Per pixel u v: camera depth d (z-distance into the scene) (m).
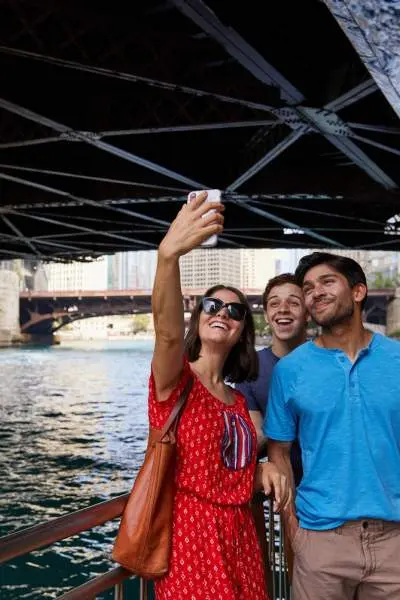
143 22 8.67
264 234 24.45
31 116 10.31
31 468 24.59
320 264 2.91
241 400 2.85
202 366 2.79
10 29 8.05
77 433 33.06
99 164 15.14
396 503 2.75
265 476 2.89
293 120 10.70
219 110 10.91
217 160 15.12
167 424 2.44
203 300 2.80
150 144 13.69
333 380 2.82
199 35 9.02
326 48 9.35
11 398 48.81
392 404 2.76
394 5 1.44
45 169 14.48
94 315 112.94
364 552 2.75
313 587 2.83
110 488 21.67
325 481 2.81
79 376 66.94
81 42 8.45
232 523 2.50
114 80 10.82
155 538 2.38
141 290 108.75
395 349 2.86
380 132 12.00
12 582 13.42
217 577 2.38
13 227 22.83
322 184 15.48
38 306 117.12
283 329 3.83
